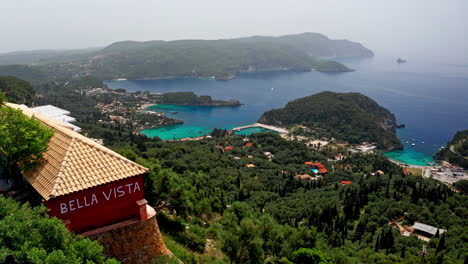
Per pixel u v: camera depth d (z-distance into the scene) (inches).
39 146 1064.2
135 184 1074.1
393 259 2942.9
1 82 7568.9
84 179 967.0
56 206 921.5
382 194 5088.6
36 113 1656.0
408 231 4116.6
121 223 1055.6
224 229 2158.0
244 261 1827.0
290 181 6151.6
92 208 992.9
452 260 2876.5
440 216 4350.4
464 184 6796.3
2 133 1012.5
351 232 3964.1
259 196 4904.0
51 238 794.8
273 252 2437.3
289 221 3909.9
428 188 5319.9
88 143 1081.4
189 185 2684.5
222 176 5442.9
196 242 1640.0
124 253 1057.5
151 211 1176.8
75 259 751.7
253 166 7111.2
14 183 1175.6
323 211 4101.9
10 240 764.0
